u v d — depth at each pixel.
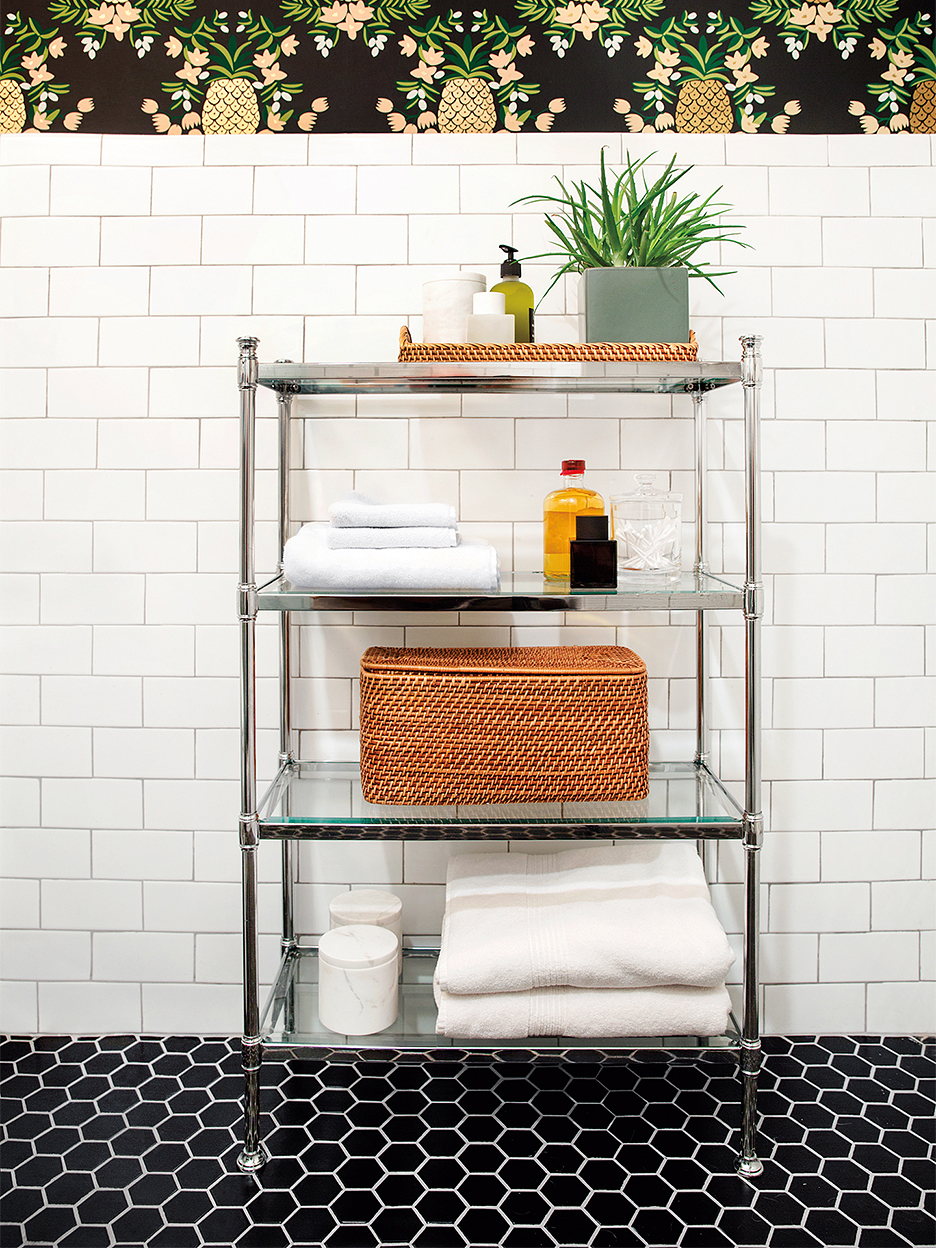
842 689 1.73
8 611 1.71
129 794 1.73
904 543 1.71
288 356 1.68
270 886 1.74
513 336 1.43
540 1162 1.43
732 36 1.68
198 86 1.67
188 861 1.74
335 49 1.67
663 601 1.37
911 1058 1.69
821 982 1.75
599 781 1.42
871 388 1.70
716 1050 1.38
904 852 1.74
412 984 1.58
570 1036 1.36
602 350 1.39
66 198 1.67
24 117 1.68
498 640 1.71
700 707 1.70
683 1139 1.48
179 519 1.70
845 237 1.68
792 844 1.75
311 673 1.72
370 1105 1.57
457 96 1.67
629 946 1.34
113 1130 1.49
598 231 1.65
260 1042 1.40
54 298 1.68
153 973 1.75
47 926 1.75
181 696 1.72
